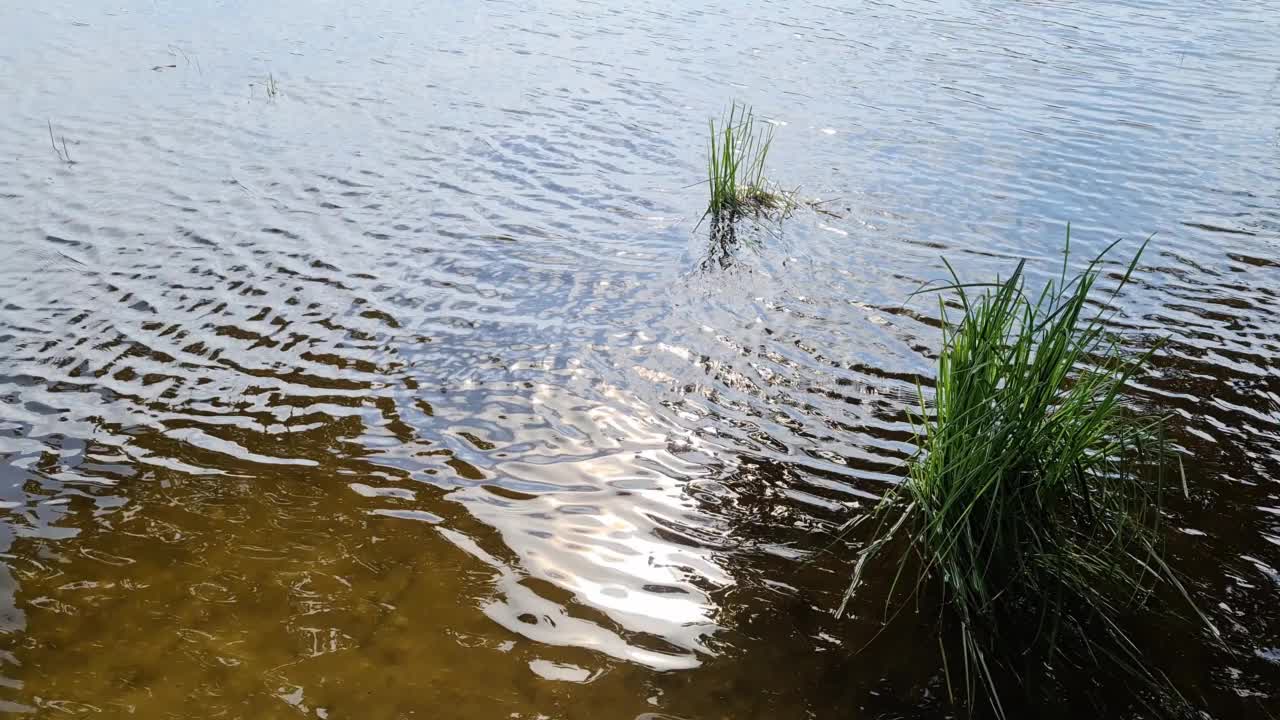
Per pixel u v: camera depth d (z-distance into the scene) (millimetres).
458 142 7699
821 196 6883
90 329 4723
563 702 2748
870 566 3369
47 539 3297
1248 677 2926
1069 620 3139
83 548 3268
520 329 4918
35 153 7027
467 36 10906
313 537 3371
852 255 5961
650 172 7246
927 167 7480
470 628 3004
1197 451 3967
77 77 8781
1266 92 9609
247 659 2842
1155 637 3074
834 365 4672
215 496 3564
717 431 4105
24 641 2865
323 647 2898
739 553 3396
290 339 4730
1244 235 6402
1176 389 4461
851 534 3518
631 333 4910
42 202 6215
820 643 3027
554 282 5461
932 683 2896
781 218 6492
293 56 9820
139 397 4176
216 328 4797
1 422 3938
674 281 5516
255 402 4180
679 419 4180
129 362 4449
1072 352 3232
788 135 8117
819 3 13289
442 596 3129
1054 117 8750
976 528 3324
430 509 3545
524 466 3822
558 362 4609
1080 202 6875
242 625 2969
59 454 3764
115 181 6617
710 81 9555
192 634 2926
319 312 5012
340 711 2674
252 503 3535
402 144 7605
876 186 7090
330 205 6414
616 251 5902
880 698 2832
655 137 7980
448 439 3979
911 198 6887
